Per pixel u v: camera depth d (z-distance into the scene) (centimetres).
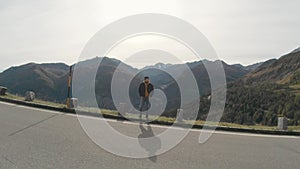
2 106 1477
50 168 576
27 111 1352
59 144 768
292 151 872
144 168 614
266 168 671
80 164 613
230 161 711
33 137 830
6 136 826
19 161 609
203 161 696
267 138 1105
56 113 1338
